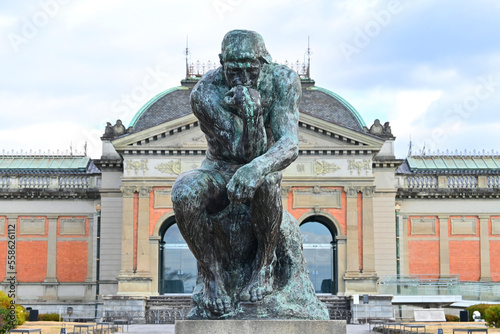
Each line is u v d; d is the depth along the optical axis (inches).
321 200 2167.8
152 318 1964.8
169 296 2055.9
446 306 2139.5
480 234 2450.8
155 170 2160.4
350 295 1990.7
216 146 276.8
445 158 2679.6
